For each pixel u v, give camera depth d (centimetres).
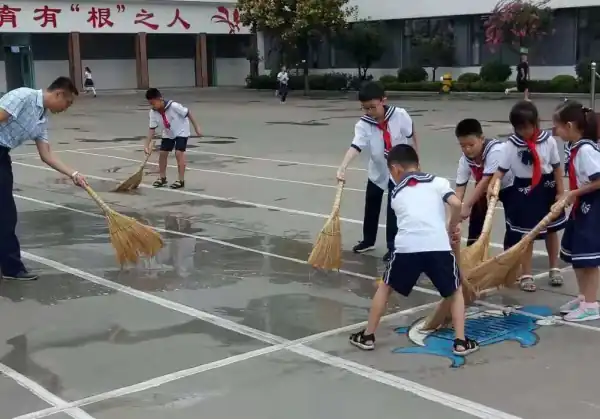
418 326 538
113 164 1471
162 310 584
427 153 1514
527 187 600
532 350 490
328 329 536
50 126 2392
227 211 977
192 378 452
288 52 4269
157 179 1250
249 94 4178
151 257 746
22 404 421
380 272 688
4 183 652
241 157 1524
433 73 4131
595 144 532
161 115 1143
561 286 631
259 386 439
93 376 458
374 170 727
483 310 572
